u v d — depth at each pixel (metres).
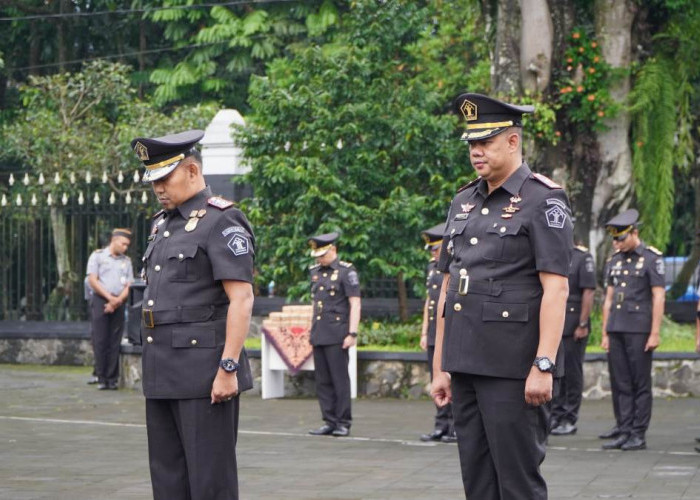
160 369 7.02
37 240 23.11
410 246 19.64
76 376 20.86
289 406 16.53
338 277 14.05
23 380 20.11
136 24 38.62
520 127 6.74
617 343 12.92
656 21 20.09
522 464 6.58
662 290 12.78
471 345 6.62
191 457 6.95
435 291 13.54
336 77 20.25
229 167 21.84
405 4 20.84
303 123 20.17
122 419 15.13
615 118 19.50
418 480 10.59
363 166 20.03
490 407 6.60
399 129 19.95
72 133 27.12
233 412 7.11
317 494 9.88
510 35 19.22
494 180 6.74
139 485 10.27
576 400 14.07
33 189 24.92
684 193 26.75
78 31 38.66
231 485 7.03
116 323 18.69
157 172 7.06
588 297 14.09
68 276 22.69
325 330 13.91
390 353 17.38
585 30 19.19
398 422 14.88
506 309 6.57
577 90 18.97
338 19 35.84
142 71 37.75
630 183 19.66
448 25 26.58
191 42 37.44
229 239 7.00
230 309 6.95
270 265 20.20
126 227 21.72
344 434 13.72
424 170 20.22
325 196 19.42
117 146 26.39
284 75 29.28
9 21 37.78
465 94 6.68
